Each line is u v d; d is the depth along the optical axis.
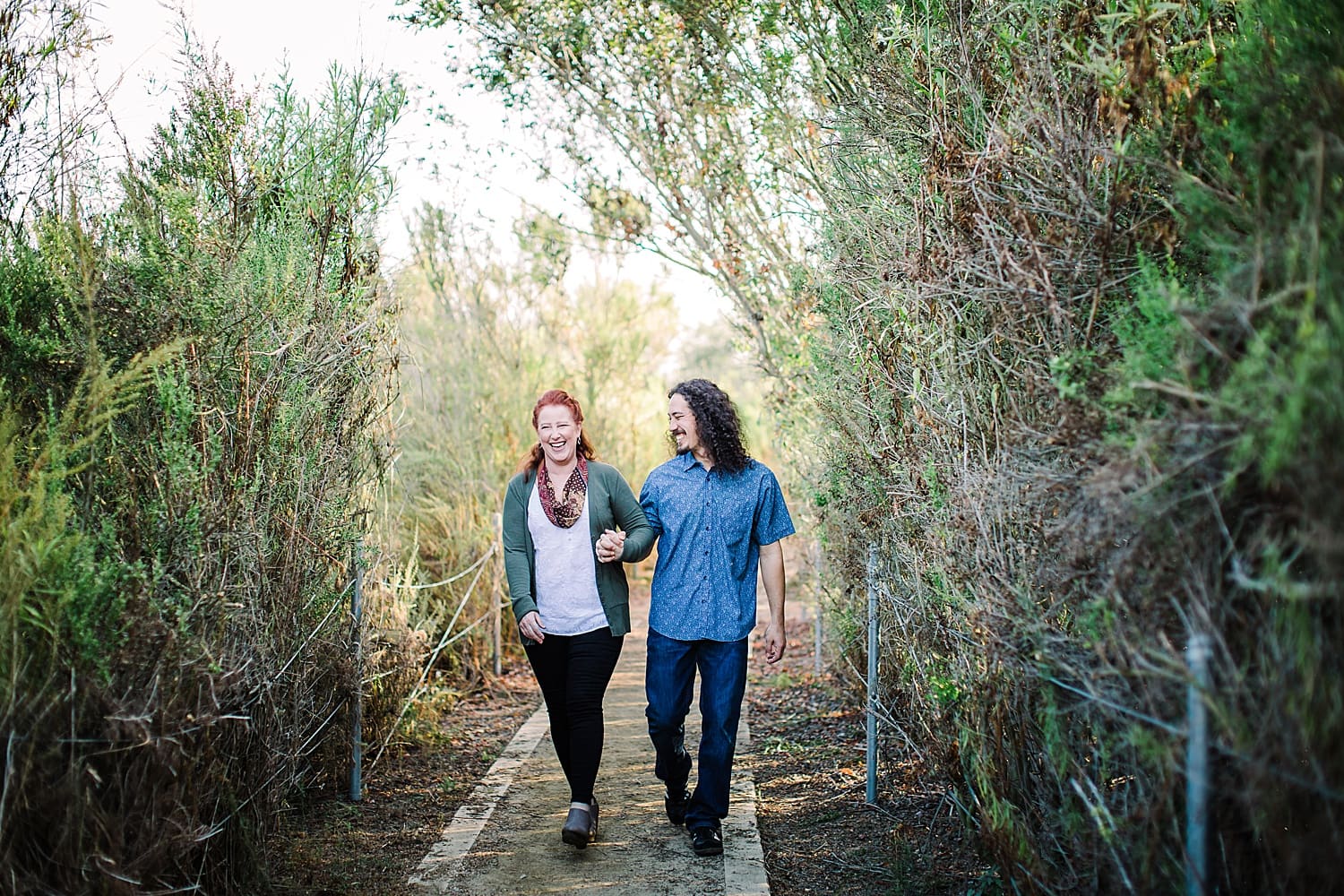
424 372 8.70
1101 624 2.55
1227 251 2.37
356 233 4.63
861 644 5.51
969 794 3.52
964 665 3.41
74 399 2.98
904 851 3.77
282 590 3.81
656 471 4.15
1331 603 2.00
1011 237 3.06
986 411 3.30
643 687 7.16
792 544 9.40
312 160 4.34
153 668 2.90
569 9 6.32
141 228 3.55
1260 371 1.99
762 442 14.16
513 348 9.95
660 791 4.78
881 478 4.23
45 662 2.76
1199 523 2.25
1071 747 2.82
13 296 3.38
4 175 3.66
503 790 4.78
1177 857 2.40
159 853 2.78
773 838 4.19
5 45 3.61
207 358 3.51
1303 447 1.88
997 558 2.97
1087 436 2.56
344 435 4.43
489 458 8.66
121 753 2.81
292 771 3.92
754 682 7.36
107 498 3.24
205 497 3.25
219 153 4.00
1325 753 1.96
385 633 5.17
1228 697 2.19
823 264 4.85
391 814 4.46
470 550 7.68
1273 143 2.30
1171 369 2.39
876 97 3.90
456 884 3.67
